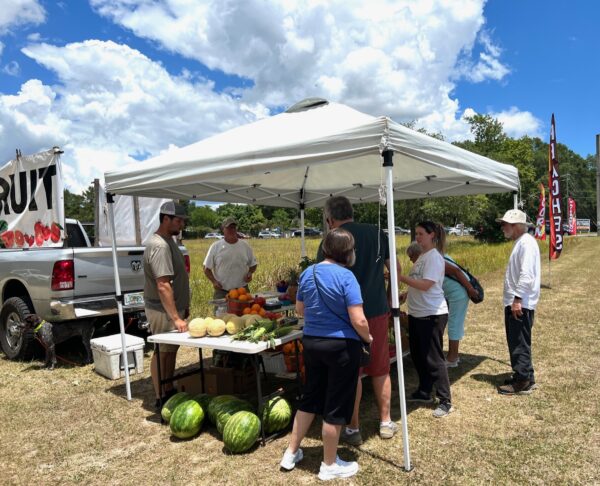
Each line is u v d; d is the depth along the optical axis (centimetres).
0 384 551
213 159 398
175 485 326
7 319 659
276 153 363
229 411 390
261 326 392
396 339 333
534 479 320
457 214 2752
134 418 448
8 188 671
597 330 732
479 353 634
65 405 483
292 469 340
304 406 336
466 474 328
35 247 635
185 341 402
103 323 669
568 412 430
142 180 450
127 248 644
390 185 323
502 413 432
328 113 428
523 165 4709
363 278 368
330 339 310
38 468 357
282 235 7094
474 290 548
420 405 459
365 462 347
